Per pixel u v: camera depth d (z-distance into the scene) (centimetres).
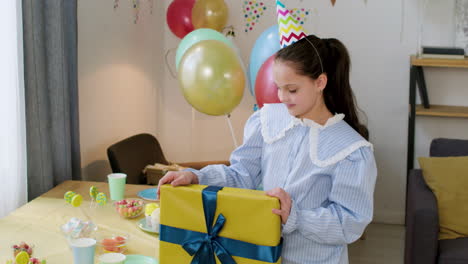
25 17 198
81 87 262
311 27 365
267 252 99
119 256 119
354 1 359
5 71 187
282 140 120
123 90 315
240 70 240
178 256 108
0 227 155
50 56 217
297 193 114
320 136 115
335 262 113
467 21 342
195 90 238
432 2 351
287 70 107
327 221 106
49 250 138
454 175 252
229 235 102
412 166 347
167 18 340
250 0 368
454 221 242
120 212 165
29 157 206
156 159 299
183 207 106
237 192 103
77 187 205
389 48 360
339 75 116
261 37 271
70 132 238
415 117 362
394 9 356
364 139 114
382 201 374
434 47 333
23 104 198
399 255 310
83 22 260
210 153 390
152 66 362
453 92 359
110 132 299
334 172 112
